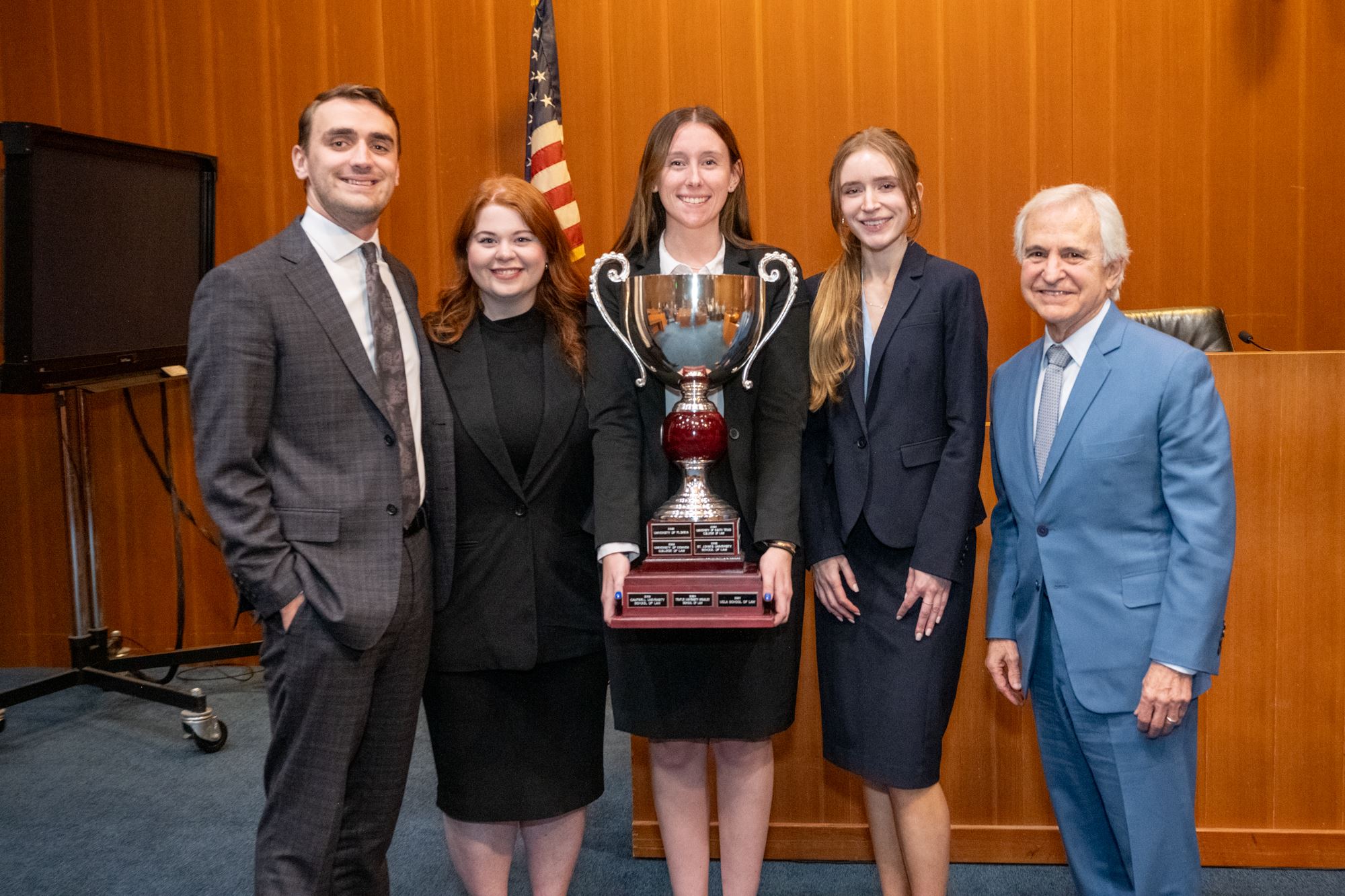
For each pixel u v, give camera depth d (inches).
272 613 69.5
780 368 77.9
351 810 75.6
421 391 77.3
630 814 116.8
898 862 85.1
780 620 72.2
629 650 78.7
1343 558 93.2
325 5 170.7
